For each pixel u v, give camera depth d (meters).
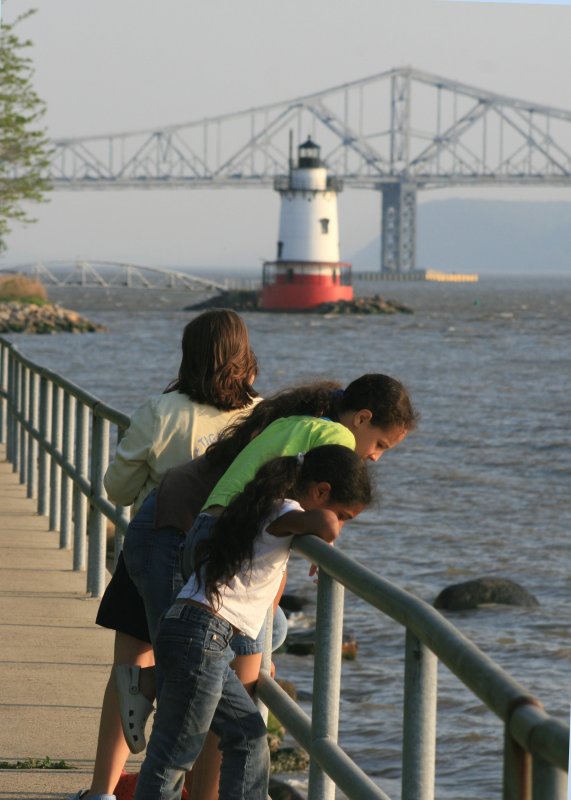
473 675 4.32
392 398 7.45
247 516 6.68
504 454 77.06
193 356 8.12
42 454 21.20
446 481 66.06
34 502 22.62
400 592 5.41
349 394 7.54
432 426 89.25
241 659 7.60
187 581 7.07
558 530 53.34
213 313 8.18
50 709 11.34
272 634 8.58
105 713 8.30
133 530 7.86
